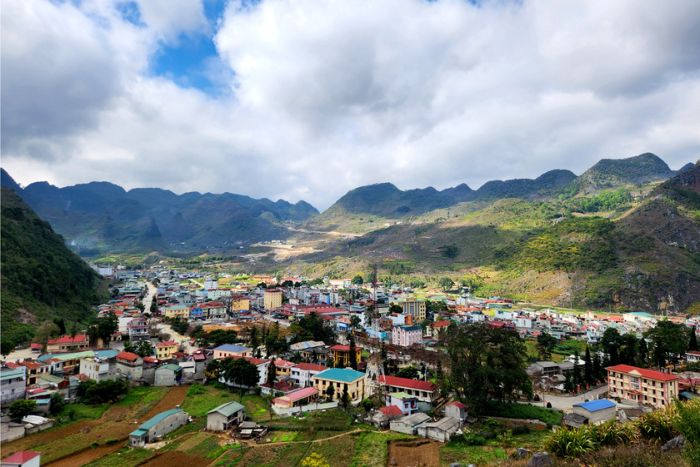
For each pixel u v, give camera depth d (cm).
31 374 11325
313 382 11612
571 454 5419
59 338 14512
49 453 7912
